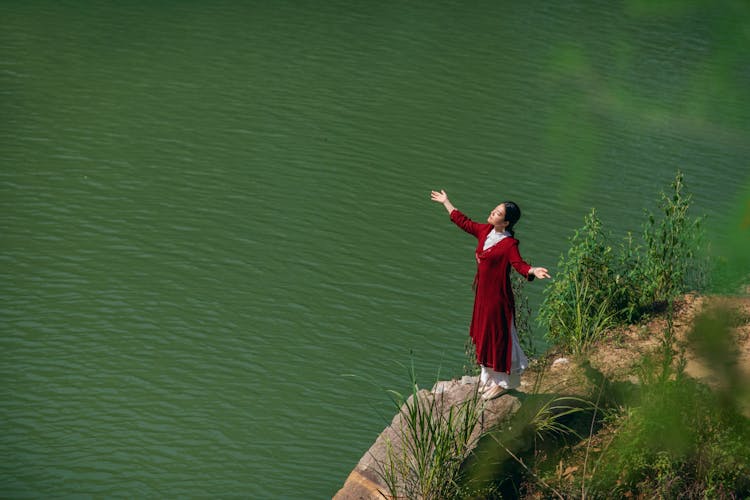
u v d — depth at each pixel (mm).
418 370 17859
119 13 37906
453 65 34281
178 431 15664
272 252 22031
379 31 37719
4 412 15750
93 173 25172
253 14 38969
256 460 14945
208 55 34062
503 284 6367
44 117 28172
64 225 22547
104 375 17125
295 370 17688
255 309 19734
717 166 25828
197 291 20250
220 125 28609
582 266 9328
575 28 38062
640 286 9203
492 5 41344
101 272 20688
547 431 6598
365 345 18688
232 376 17375
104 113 28859
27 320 18656
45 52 33156
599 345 8148
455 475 6148
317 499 14008
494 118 30000
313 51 35125
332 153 27188
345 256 22062
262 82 31969
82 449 14969
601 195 23984
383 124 29234
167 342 18359
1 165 25047
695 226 8875
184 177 25359
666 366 5812
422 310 20094
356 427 16078
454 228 23703
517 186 25484
